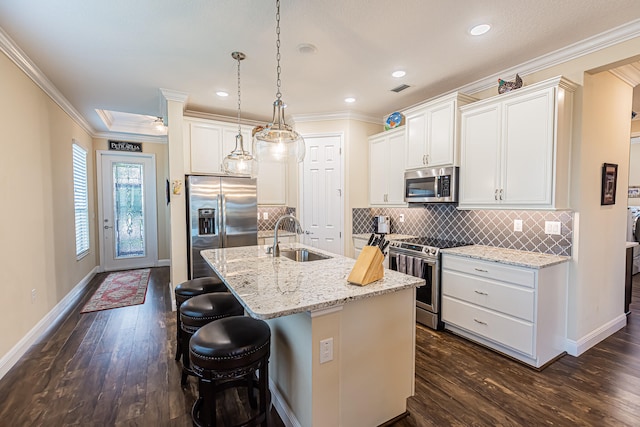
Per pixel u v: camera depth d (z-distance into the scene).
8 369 2.45
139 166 6.12
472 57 2.79
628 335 3.01
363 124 4.62
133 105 4.14
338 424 1.67
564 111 2.51
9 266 2.55
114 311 3.76
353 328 1.70
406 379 1.94
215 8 2.07
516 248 3.05
